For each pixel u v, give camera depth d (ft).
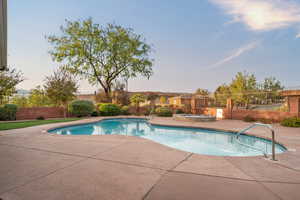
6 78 43.75
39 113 49.11
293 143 20.26
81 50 67.15
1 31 12.52
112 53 73.15
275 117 40.52
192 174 11.16
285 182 10.16
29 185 9.40
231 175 11.09
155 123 40.09
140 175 10.91
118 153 15.74
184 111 66.49
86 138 22.35
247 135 27.73
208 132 33.83
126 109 70.28
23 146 18.04
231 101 49.49
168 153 15.85
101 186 9.39
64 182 9.80
